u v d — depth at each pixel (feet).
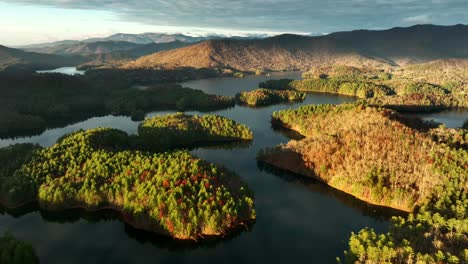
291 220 505.66
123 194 503.61
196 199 474.49
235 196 510.58
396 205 522.06
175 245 446.60
